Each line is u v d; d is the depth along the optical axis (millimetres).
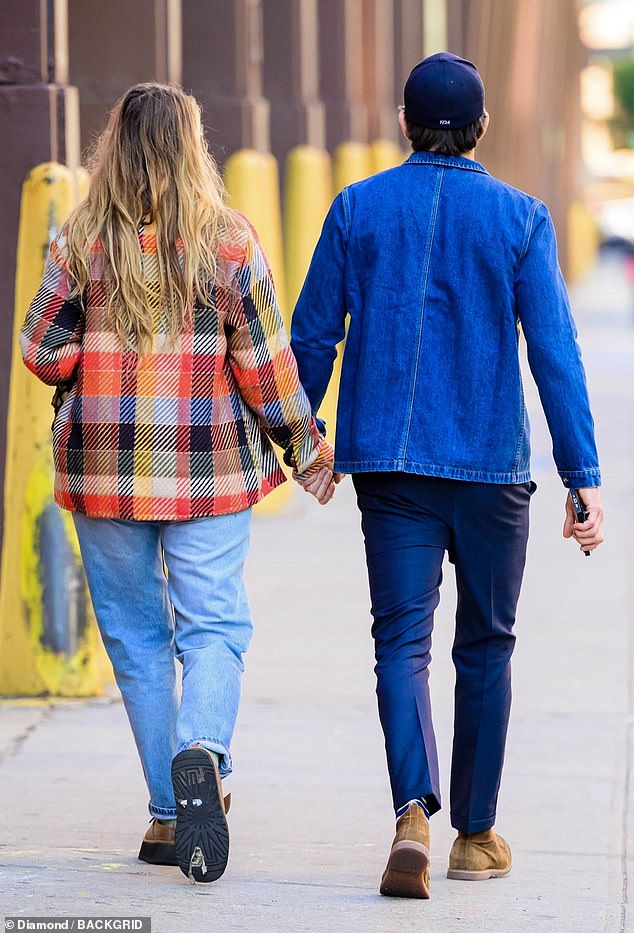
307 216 31188
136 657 10273
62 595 15516
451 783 10508
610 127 173625
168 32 23594
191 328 9695
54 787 12773
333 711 15273
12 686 15648
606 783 13047
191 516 9766
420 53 50406
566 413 9758
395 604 9984
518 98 74875
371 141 43531
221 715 9766
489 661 10234
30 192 15031
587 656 17625
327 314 10188
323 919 9703
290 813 12172
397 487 9930
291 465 10328
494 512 9922
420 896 10055
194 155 9766
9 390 15523
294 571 22766
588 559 23797
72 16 23375
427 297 9875
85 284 9727
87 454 9781
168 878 10500
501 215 9820
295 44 32281
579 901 10211
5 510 15586
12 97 15000
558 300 9773
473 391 9820
